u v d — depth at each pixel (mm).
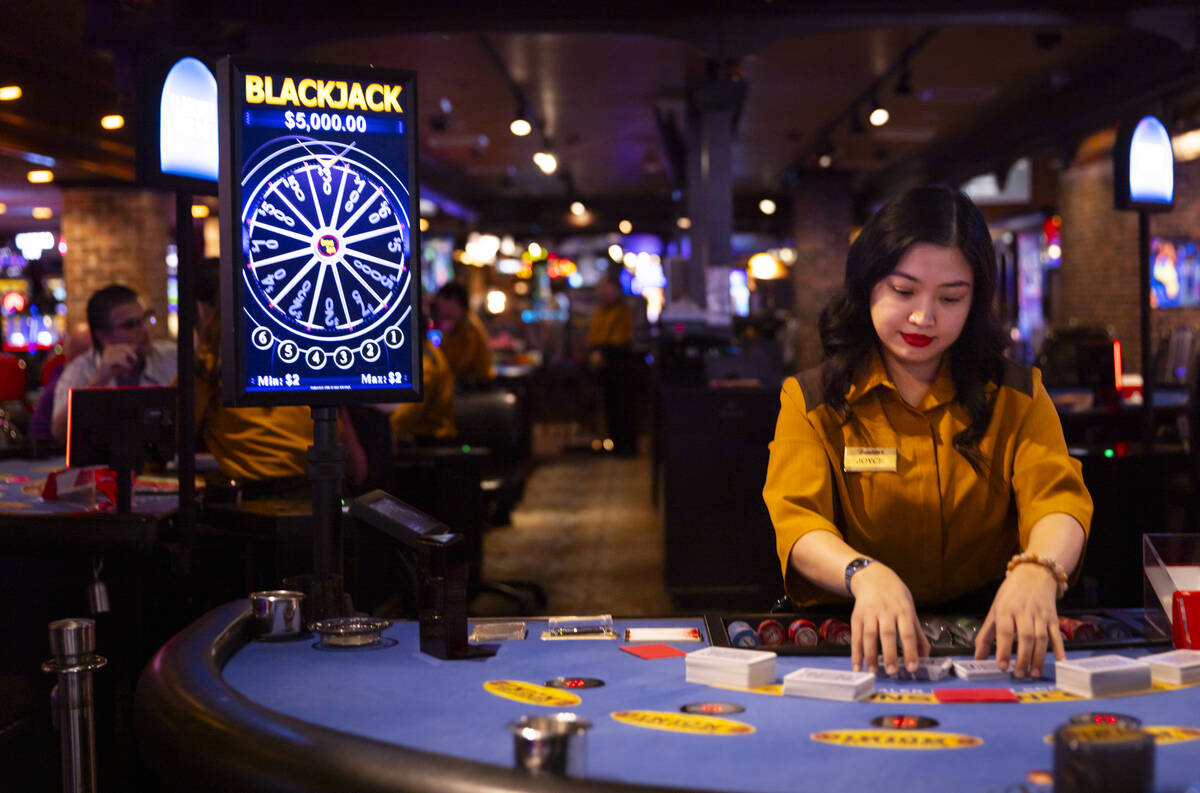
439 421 6219
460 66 10344
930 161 16109
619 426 12828
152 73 2561
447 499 5344
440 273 24469
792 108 12812
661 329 7445
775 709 1384
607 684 1516
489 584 5402
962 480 1938
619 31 7637
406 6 7367
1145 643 1691
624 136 14742
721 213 8195
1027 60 10258
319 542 1963
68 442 3078
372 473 4375
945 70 10734
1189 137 11984
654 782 1120
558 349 19984
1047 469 1884
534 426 15523
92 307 4699
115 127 11414
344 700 1452
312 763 1174
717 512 5695
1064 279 15117
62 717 2061
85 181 14305
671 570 5691
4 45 8789
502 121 13508
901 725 1308
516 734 1087
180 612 3100
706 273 8250
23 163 13031
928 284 1770
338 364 1947
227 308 1862
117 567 3076
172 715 1357
